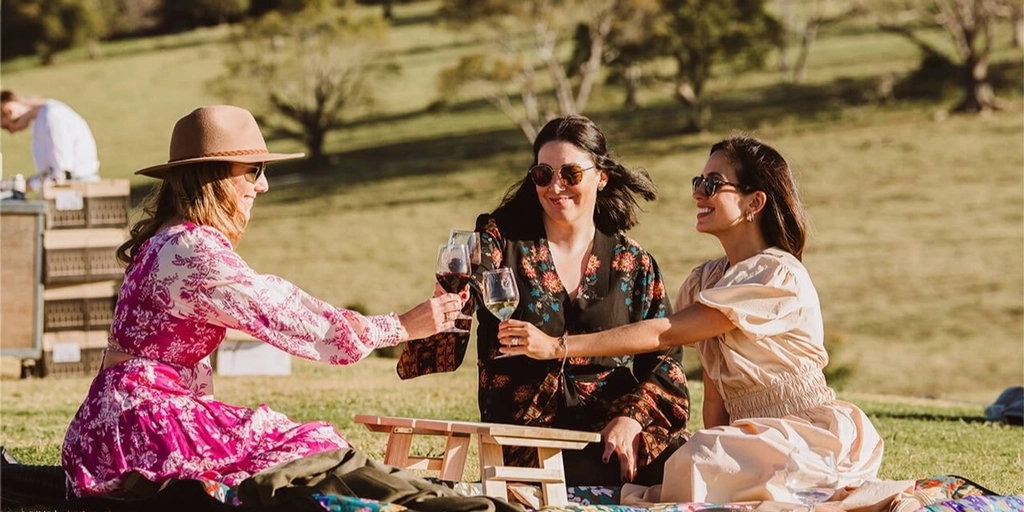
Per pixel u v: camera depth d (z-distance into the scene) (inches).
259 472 154.5
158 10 3794.3
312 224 2123.5
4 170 2454.5
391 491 153.5
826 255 1784.0
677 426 195.6
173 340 166.7
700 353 193.3
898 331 1536.7
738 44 2329.0
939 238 1801.2
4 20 3580.2
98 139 2706.7
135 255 173.0
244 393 393.7
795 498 171.9
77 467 165.3
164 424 163.9
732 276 185.9
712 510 166.7
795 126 2306.8
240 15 3838.6
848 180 2034.9
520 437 165.6
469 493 176.2
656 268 207.3
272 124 2635.3
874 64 2603.3
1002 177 1987.0
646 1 2346.2
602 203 207.3
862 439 181.0
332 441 172.7
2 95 451.5
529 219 204.5
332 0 2785.4
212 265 164.7
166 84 3159.5
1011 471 283.1
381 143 2640.3
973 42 2303.2
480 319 200.7
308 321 167.3
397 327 174.6
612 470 193.9
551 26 2442.2
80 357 452.8
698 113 2347.4
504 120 2664.9
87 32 3518.7
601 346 178.5
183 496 156.8
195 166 169.6
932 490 177.3
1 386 420.2
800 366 184.1
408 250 1943.9
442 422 167.8
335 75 2615.7
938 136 2177.7
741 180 190.1
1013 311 1560.0
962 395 1288.1
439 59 3243.1
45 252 447.2
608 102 2647.6
